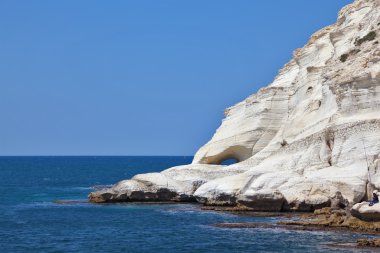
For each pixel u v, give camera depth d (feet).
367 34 243.19
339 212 193.26
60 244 174.70
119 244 172.96
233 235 178.40
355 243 157.99
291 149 243.40
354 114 217.36
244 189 232.32
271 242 165.37
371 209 175.01
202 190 250.98
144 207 260.42
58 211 255.70
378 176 194.29
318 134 230.68
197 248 162.71
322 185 208.64
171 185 276.21
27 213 250.16
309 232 176.14
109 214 240.73
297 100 293.64
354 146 208.33
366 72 213.46
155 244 171.32
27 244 175.11
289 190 214.48
